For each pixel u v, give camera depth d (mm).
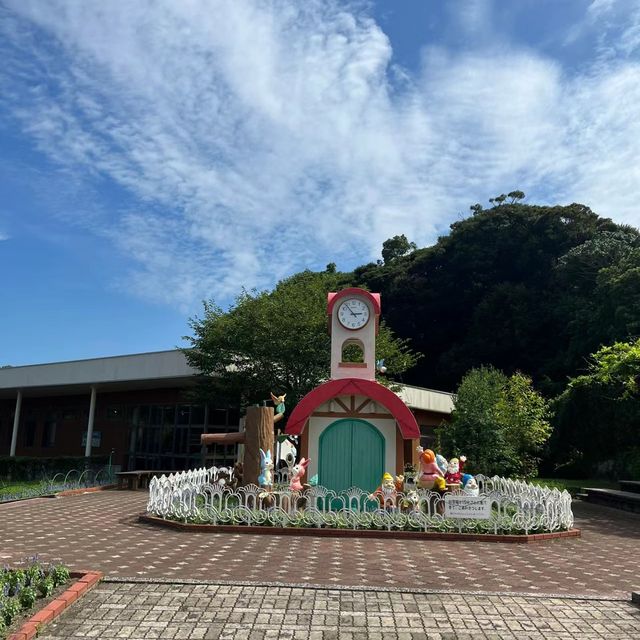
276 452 16938
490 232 47219
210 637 5410
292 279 28047
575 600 6660
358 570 7879
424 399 29781
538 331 42219
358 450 13414
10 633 5215
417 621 5871
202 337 22094
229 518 10914
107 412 31562
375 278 51250
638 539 11781
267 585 6867
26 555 8500
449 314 47875
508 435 23469
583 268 41094
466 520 10719
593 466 30156
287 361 20625
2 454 37906
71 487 19078
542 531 10938
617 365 18609
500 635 5578
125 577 7129
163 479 12328
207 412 26625
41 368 30125
